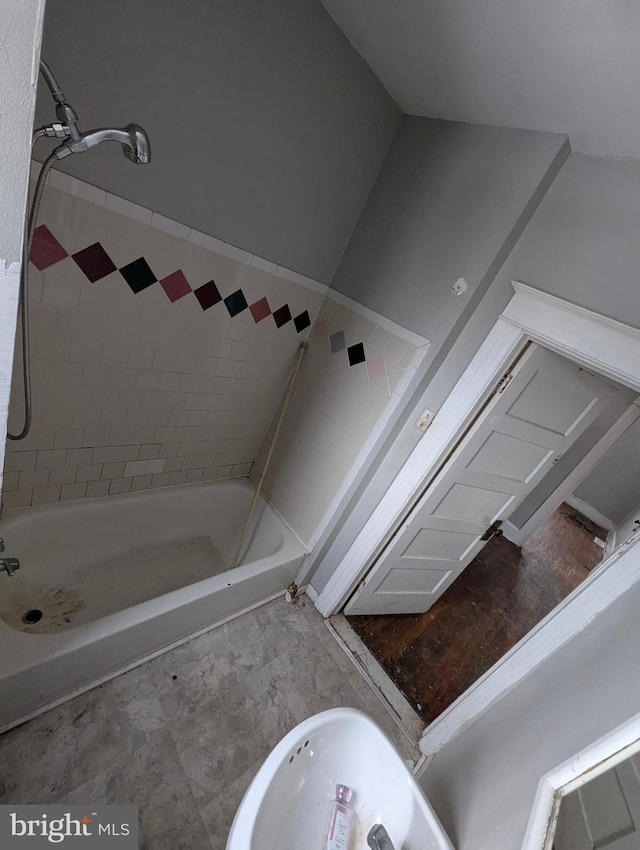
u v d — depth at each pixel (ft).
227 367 6.40
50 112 3.51
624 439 15.37
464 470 5.98
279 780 2.90
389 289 5.86
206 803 4.53
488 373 5.11
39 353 4.58
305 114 4.81
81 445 5.58
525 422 5.84
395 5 3.49
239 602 6.66
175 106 3.98
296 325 6.77
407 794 3.22
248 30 3.95
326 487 6.94
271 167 4.95
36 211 3.07
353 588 7.18
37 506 5.71
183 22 3.61
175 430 6.51
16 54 1.27
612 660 2.95
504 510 7.17
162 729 4.99
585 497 16.52
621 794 2.14
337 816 3.09
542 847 2.34
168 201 4.49
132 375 5.45
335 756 3.32
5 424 2.06
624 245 4.01
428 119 5.37
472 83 4.05
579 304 4.27
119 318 4.90
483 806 3.46
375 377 6.08
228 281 5.51
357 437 6.39
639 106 3.03
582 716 2.82
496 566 11.33
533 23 2.77
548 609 10.26
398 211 5.71
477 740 4.54
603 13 2.31
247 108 4.38
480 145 4.84
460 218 5.04
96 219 4.17
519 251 4.77
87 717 4.80
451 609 9.05
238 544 7.79
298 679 6.24
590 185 4.24
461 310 5.09
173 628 5.71
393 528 6.44
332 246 6.25
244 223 5.18
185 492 7.32
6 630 4.36
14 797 4.06
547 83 3.40
